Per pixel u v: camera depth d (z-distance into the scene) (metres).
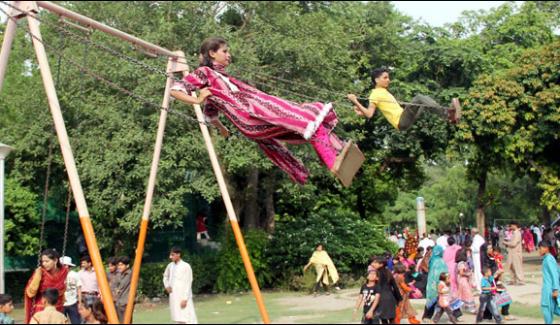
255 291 7.70
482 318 9.44
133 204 13.60
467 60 19.05
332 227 16.61
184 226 17.62
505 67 21.16
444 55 19.05
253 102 5.60
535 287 14.15
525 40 22.36
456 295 10.42
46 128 13.77
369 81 16.48
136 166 13.12
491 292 9.43
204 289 14.62
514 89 18.61
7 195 14.61
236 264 14.73
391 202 26.17
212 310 6.25
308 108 5.50
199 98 5.71
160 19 11.72
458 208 38.06
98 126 13.30
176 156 13.46
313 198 19.22
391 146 20.12
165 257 16.55
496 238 26.34
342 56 15.06
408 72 19.38
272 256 15.46
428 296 9.82
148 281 12.98
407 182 23.47
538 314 9.78
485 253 14.06
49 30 11.44
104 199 13.64
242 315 5.81
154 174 8.46
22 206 14.80
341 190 22.08
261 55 13.84
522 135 19.20
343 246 15.98
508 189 33.84
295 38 14.25
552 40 21.86
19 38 13.71
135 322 5.55
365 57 18.48
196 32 12.22
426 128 18.59
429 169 43.78
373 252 16.41
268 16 14.46
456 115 6.51
